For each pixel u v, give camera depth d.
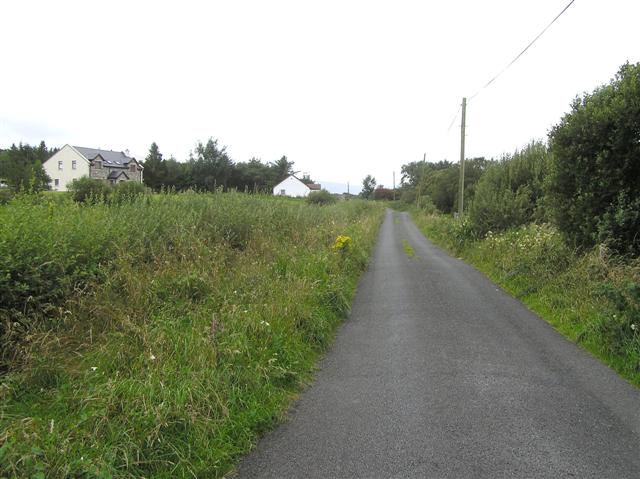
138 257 6.24
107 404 3.39
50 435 3.01
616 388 4.46
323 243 11.84
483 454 3.27
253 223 9.93
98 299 4.99
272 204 12.98
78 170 67.44
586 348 5.66
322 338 5.86
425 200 60.25
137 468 3.00
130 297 5.33
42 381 3.91
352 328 6.70
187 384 3.79
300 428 3.74
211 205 9.57
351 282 9.71
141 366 4.12
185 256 6.72
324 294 7.32
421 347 5.73
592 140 8.26
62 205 7.35
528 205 16.48
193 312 5.50
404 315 7.32
